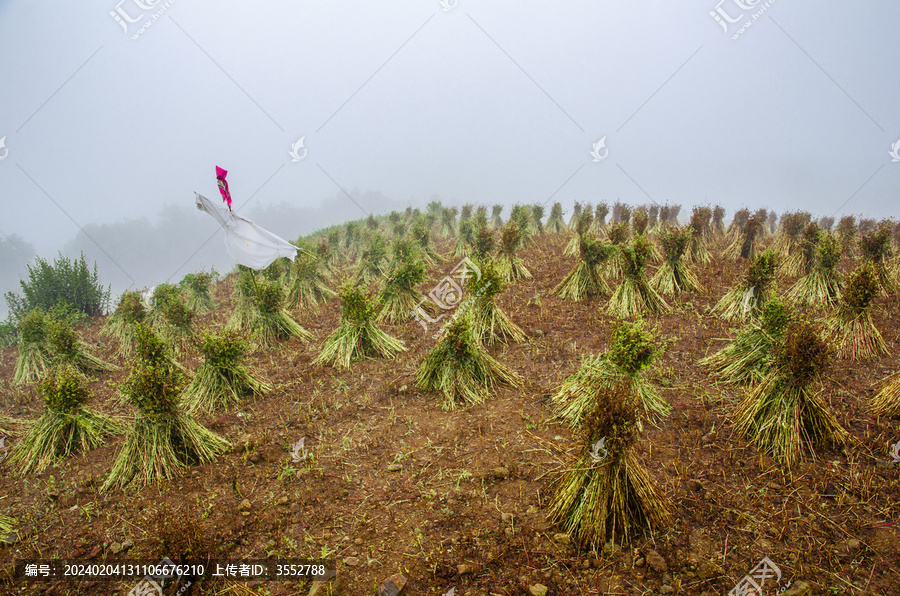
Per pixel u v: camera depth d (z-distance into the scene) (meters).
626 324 5.25
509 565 3.52
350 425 5.75
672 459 4.62
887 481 4.10
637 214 12.72
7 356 9.70
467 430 5.41
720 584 3.24
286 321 8.98
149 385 4.89
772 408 4.75
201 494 4.61
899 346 6.55
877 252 9.17
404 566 3.58
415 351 7.97
